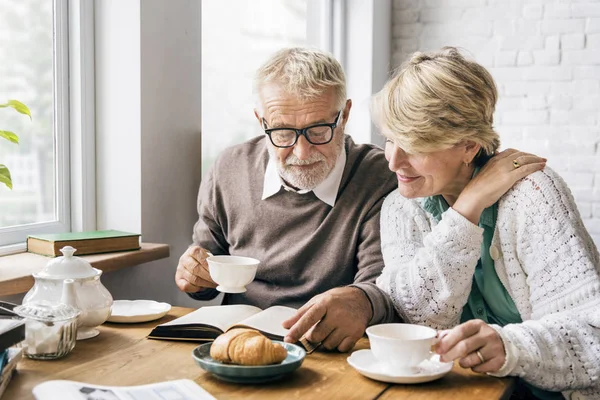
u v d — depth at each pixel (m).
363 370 1.17
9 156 1.87
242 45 2.67
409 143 1.43
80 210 2.01
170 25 2.05
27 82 1.91
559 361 1.24
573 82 3.33
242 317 1.46
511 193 1.45
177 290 2.18
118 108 1.99
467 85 1.43
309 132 1.67
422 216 1.62
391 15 3.62
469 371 1.24
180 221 2.14
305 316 1.30
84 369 1.19
